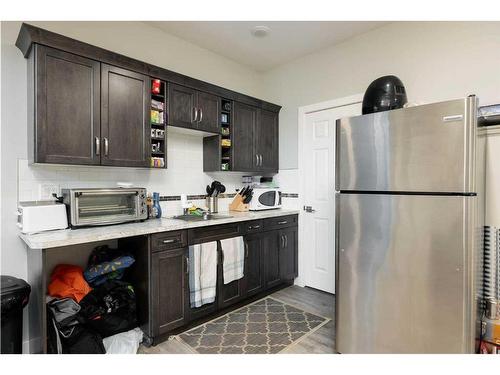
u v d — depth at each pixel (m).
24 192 2.01
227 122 3.07
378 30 2.73
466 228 1.45
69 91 1.93
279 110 3.61
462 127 1.45
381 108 2.02
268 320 2.49
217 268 2.49
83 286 1.93
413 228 1.60
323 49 3.16
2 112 1.92
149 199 2.58
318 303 2.87
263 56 3.36
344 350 1.88
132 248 2.24
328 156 3.15
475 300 1.49
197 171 3.09
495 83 2.11
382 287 1.72
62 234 1.79
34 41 1.79
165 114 2.48
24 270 2.00
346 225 1.86
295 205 3.43
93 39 2.36
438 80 2.37
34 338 1.86
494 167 1.86
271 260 3.03
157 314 2.08
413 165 1.59
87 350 1.81
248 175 3.63
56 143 1.88
